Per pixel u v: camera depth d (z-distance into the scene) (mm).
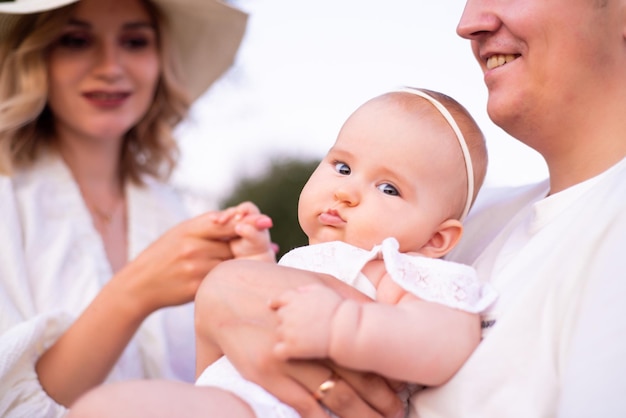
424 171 1771
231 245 2309
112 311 2439
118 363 2777
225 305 1627
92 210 3111
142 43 3113
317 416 1525
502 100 1679
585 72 1615
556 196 1651
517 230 1751
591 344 1260
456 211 1839
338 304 1474
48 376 2455
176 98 3443
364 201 1761
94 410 1384
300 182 7285
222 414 1421
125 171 3287
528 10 1625
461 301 1561
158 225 3213
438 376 1482
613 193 1445
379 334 1444
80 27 2938
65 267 2789
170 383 1452
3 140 2842
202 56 3652
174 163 3535
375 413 1557
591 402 1210
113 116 3029
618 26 1599
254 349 1551
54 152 3039
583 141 1671
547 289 1429
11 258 2648
